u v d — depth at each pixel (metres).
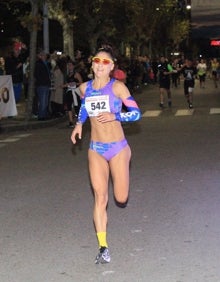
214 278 5.24
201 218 7.23
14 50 24.19
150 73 48.47
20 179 10.16
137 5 43.25
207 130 15.97
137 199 8.30
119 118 5.78
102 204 5.84
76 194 8.80
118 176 5.89
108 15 39.69
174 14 76.38
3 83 18.78
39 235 6.77
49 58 20.98
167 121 18.92
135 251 6.07
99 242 5.79
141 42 61.69
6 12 44.50
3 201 8.56
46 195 8.84
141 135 15.50
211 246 6.14
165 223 7.07
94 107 5.77
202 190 8.75
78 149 13.40
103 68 5.75
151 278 5.30
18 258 6.00
